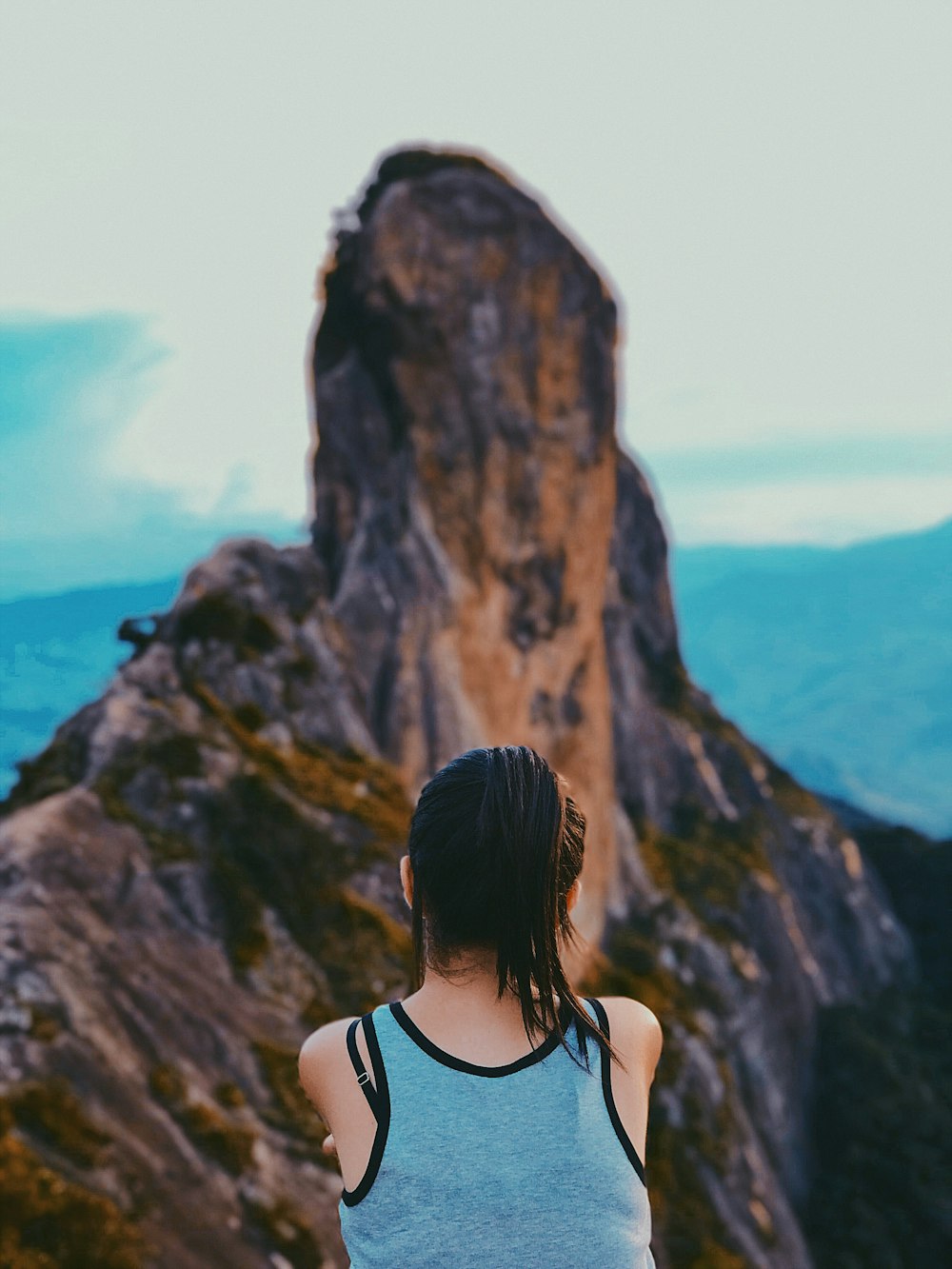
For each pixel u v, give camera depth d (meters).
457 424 47.88
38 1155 17.42
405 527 46.25
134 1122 19.28
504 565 48.97
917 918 96.31
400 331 46.78
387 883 29.31
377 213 47.50
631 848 60.91
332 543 46.38
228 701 33.81
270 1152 20.56
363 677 42.84
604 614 75.00
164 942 23.38
